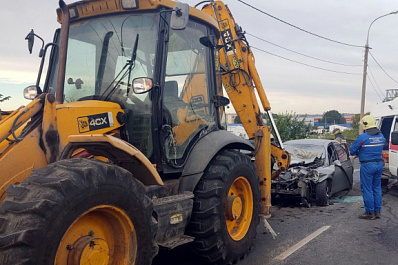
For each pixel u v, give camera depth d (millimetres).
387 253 5711
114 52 4594
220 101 5559
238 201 5246
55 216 2885
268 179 6227
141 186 3611
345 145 11594
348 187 10773
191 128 5059
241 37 6891
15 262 2713
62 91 4156
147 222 3648
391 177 11305
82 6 4703
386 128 12625
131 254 3518
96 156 4023
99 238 3318
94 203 3172
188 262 5387
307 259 5457
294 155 10320
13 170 3521
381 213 8445
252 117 6824
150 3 4488
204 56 5387
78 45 4762
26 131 3678
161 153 4496
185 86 4996
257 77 7020
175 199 4406
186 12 4176
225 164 5035
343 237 6543
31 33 4805
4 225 2855
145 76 4496
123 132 4449
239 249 5207
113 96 4512
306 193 8969
